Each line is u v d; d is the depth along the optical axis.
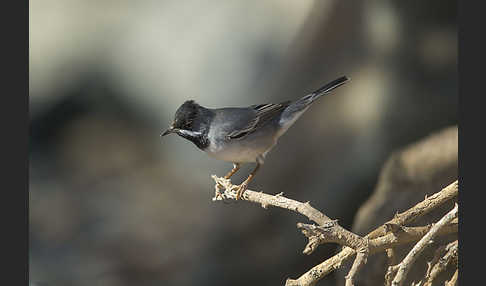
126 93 15.71
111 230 13.96
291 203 6.43
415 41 13.21
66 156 16.06
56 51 16.03
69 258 13.52
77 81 15.93
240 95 14.08
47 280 12.85
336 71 12.90
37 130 16.19
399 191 8.81
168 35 15.44
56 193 15.23
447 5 13.01
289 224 12.30
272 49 14.34
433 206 6.32
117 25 15.94
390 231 6.19
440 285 7.18
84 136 16.23
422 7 13.04
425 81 13.19
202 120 8.75
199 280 12.74
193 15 15.45
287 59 13.30
